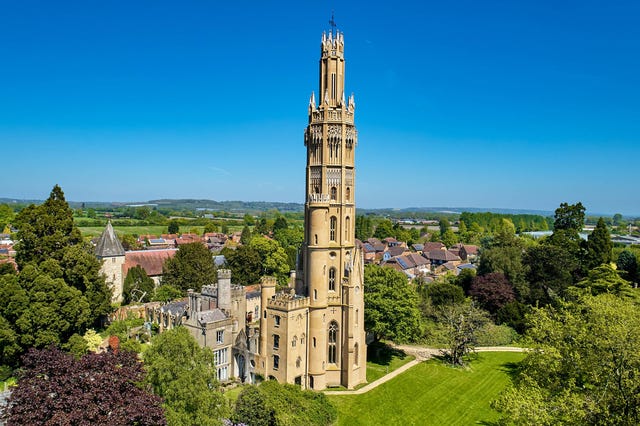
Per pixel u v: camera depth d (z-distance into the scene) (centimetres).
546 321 6269
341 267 8612
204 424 5075
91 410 4184
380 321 9919
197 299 8856
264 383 7025
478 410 7812
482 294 12875
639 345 4694
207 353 5606
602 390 4931
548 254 13250
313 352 8462
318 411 6988
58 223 10112
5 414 4250
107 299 10125
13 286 8194
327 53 8712
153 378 5316
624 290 10925
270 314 8331
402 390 8531
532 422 4619
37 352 4844
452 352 10162
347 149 8781
